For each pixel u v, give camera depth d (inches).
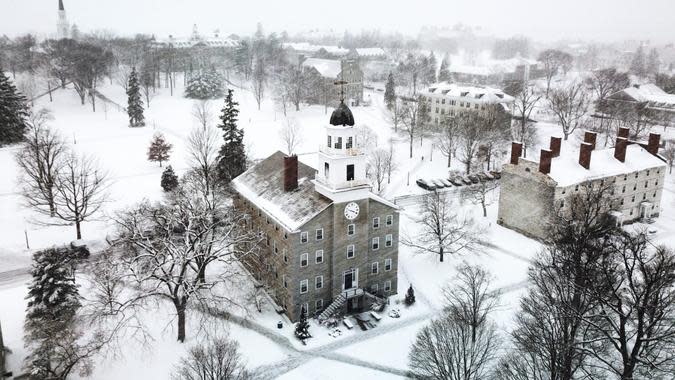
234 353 2111.2
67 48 7618.1
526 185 3476.9
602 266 2288.4
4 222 3513.8
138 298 2356.1
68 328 2233.0
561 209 3346.5
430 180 4655.5
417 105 6048.2
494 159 5167.3
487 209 4037.9
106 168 4626.0
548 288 2468.0
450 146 5073.8
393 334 2559.1
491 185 4581.7
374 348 2454.5
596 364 2246.6
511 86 7677.2
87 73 7052.2
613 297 2170.3
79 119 6314.0
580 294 2204.7
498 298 2723.9
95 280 2491.4
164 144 4840.1
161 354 2357.3
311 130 6166.3
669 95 7347.4
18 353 2327.8
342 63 6820.9
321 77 7450.8
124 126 6112.2
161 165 4778.5
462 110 6181.1
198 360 2015.3
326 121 6555.1
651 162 3809.1
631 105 6737.2
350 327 2588.6
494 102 5984.3
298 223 2518.5
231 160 3949.3
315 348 2445.9
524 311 2404.0
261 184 3024.1
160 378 2217.0
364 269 2741.1
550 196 3321.9
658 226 3779.5
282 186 2878.9
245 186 3117.6
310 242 2556.6
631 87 7426.2
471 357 2055.9
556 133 6033.5
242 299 2768.2
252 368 2301.9
